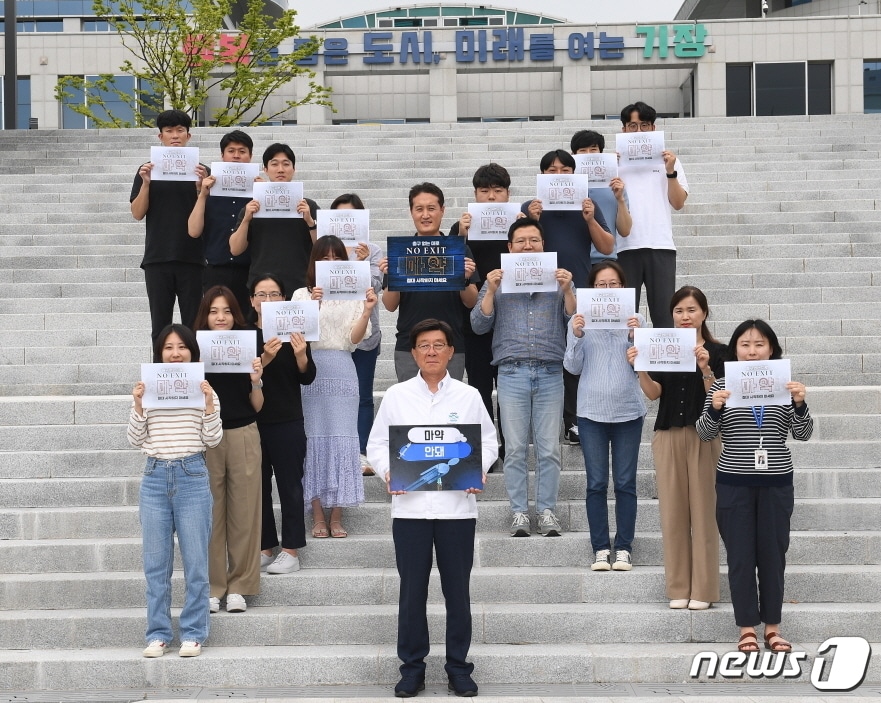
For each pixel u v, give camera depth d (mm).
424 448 5742
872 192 12898
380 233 11875
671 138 15992
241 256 7957
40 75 33344
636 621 6309
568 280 6941
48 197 13469
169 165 7828
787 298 10344
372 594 6602
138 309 10555
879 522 7152
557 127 16375
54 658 6004
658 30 29391
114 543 6879
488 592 6602
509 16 36781
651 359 6324
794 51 29422
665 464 6457
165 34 22891
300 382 6805
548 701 5562
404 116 31047
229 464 6469
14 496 7422
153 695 5828
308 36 29422
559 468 7105
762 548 6062
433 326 5875
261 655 6020
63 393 9250
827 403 8242
